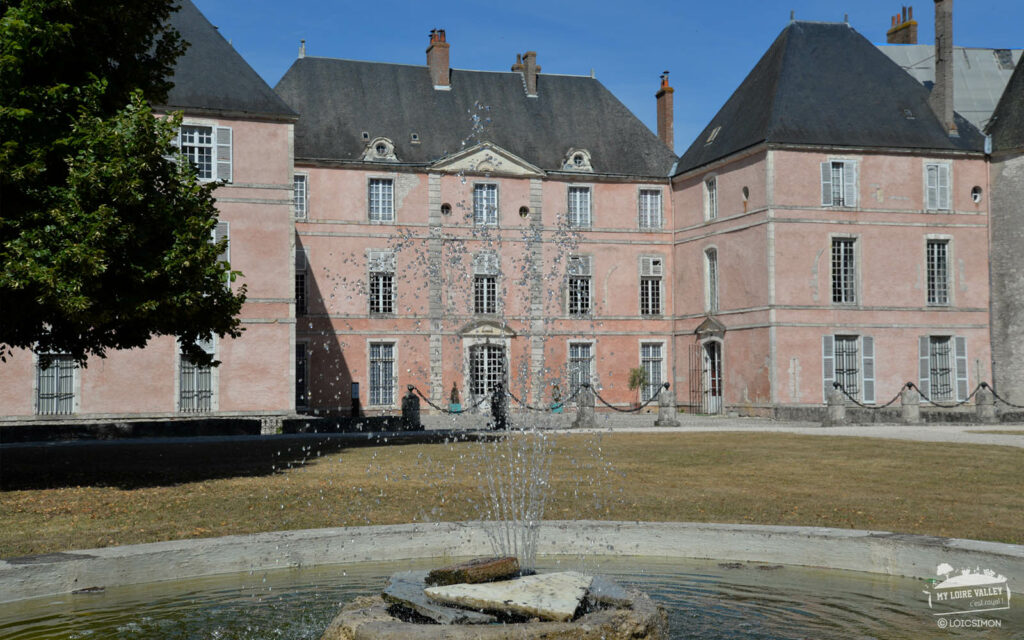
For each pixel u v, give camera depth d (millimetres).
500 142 37719
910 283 33125
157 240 13375
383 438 21141
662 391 25938
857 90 34094
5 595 6695
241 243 29172
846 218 32625
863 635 5953
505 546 8242
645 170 38656
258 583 7340
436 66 38656
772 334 31688
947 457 15555
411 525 8430
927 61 39031
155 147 12953
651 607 5574
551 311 37281
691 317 36906
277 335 29297
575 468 14430
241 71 30094
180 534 8617
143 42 14891
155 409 27984
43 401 27172
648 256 38375
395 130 36688
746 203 33344
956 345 33375
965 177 33812
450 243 36250
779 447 17812
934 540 7348
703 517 9406
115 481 12953
